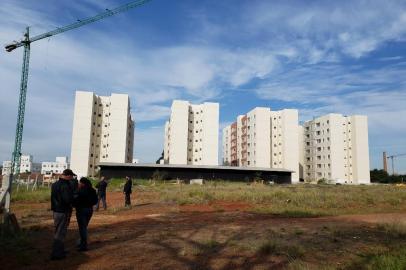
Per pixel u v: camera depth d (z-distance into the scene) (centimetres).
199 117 10094
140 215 1656
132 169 6669
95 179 6294
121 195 2898
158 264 732
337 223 1345
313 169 11175
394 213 1859
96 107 9219
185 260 764
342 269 698
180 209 1948
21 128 7569
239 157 11381
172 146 9681
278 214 1750
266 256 799
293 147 10100
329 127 10600
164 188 3700
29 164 16050
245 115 11069
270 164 10150
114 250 858
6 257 788
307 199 2383
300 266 697
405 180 10438
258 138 10119
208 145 9806
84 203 855
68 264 740
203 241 952
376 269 696
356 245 922
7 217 1070
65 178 795
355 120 10700
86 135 8844
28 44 7825
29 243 941
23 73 7756
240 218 1570
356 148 10600
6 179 1099
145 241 964
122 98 9200
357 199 2475
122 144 9062
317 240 979
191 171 6906
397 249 868
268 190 3131
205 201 2283
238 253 823
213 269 700
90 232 1127
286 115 10181
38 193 2702
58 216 781
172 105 9850
